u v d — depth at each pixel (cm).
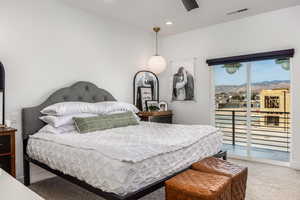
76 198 253
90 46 381
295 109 351
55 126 279
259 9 362
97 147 203
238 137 423
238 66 418
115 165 174
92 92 375
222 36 426
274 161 374
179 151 226
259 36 383
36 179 312
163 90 516
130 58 452
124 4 346
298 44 346
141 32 473
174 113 500
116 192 172
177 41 492
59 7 338
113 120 328
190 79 471
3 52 283
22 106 299
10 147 247
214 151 294
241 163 385
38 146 264
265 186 281
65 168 224
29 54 306
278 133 380
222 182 185
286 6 350
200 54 457
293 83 352
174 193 182
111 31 415
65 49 346
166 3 342
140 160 180
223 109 438
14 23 292
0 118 272
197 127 316
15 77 293
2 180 93
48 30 326
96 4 347
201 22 422
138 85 467
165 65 481
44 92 321
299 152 348
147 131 293
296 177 313
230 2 334
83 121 293
